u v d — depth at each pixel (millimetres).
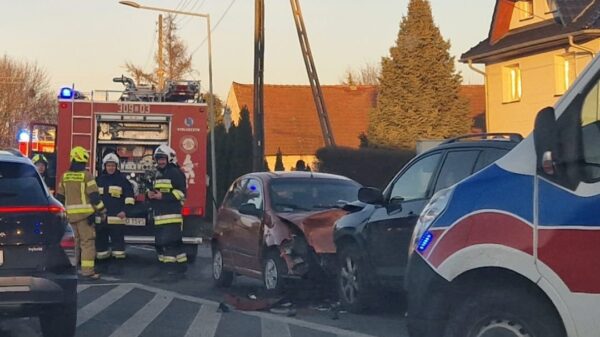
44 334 7969
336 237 10016
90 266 13234
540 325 4773
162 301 10914
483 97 47719
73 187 13008
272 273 10750
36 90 63625
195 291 12102
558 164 4641
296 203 11344
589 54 25359
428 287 5227
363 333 8562
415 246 5422
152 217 14438
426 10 35812
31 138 19156
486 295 4988
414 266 5391
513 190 4883
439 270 5141
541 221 4699
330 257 10195
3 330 8859
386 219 9195
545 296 4793
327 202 11484
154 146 16453
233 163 29578
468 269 4984
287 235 10547
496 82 29875
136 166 16328
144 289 12094
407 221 8859
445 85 35719
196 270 14961
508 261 4797
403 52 35562
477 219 4992
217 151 30312
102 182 13805
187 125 16359
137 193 15578
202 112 16422
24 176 7578
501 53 28688
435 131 35500
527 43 27031
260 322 9289
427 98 35344
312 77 25234
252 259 11383
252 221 11469
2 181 7441
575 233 4570
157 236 13133
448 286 5129
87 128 16156
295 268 10305
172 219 13078
